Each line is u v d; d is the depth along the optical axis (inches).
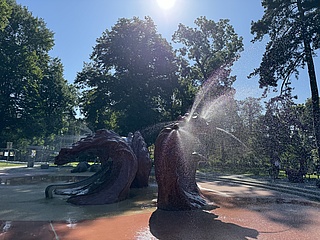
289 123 775.7
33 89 1579.7
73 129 2246.6
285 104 823.7
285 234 228.5
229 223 262.8
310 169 675.4
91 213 306.3
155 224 258.7
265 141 805.9
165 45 1374.3
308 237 221.1
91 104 1334.9
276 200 395.9
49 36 1723.7
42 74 1664.6
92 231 236.1
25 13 1644.9
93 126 1571.1
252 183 588.7
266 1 873.5
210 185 579.8
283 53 817.5
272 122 798.5
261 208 335.0
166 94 1339.8
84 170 895.1
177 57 1499.8
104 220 274.5
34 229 241.9
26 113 1582.2
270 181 614.5
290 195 446.9
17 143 1801.2
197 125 378.0
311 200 396.5
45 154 1804.9
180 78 1507.1
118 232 232.8
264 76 856.3
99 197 367.2
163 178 322.0
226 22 1486.2
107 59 1334.9
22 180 652.1
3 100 1471.5
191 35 1485.0
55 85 1866.4
